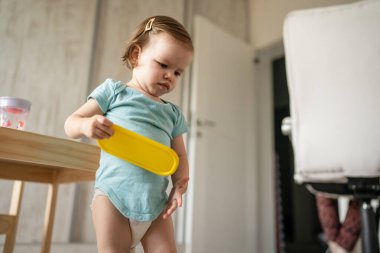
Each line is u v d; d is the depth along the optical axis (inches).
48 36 77.4
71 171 40.3
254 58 124.1
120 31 89.0
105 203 28.0
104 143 25.6
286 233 133.1
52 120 74.4
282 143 139.4
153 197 29.0
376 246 37.7
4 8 73.0
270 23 121.8
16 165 40.0
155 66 31.2
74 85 78.7
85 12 83.7
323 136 39.2
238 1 127.1
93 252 72.4
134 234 28.7
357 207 47.4
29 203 69.2
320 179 40.4
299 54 41.9
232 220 101.9
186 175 33.3
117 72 86.3
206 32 105.7
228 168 104.5
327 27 40.7
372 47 38.2
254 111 119.6
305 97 41.1
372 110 37.1
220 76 107.8
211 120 101.7
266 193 115.5
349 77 38.8
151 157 27.3
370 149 36.5
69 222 73.0
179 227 90.7
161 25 32.3
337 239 48.7
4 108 29.3
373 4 39.1
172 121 34.6
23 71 72.9
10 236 39.6
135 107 31.5
